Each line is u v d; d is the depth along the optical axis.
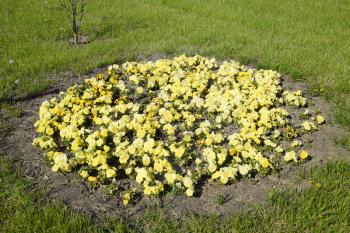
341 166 2.45
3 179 2.34
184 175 2.43
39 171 2.44
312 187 2.30
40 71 3.73
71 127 2.66
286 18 5.62
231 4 6.26
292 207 2.15
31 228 1.99
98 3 6.05
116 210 2.17
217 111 3.04
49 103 3.18
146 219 2.09
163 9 5.88
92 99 3.20
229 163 2.51
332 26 5.38
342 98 3.34
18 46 4.25
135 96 3.30
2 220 2.06
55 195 2.25
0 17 5.29
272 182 2.38
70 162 2.41
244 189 2.32
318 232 2.01
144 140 2.73
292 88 3.55
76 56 4.04
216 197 2.26
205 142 2.64
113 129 2.69
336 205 2.16
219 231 2.02
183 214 2.14
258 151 2.62
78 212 2.13
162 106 3.15
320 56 4.16
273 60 4.00
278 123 2.89
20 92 3.33
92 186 2.31
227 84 3.42
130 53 4.17
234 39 4.62
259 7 6.12
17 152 2.60
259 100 3.06
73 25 4.38
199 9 5.92
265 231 2.03
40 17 5.36
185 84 3.30
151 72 3.65
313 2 6.57
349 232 2.03
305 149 2.71
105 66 3.94
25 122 2.94
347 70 3.84
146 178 2.24
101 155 2.39
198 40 4.53
